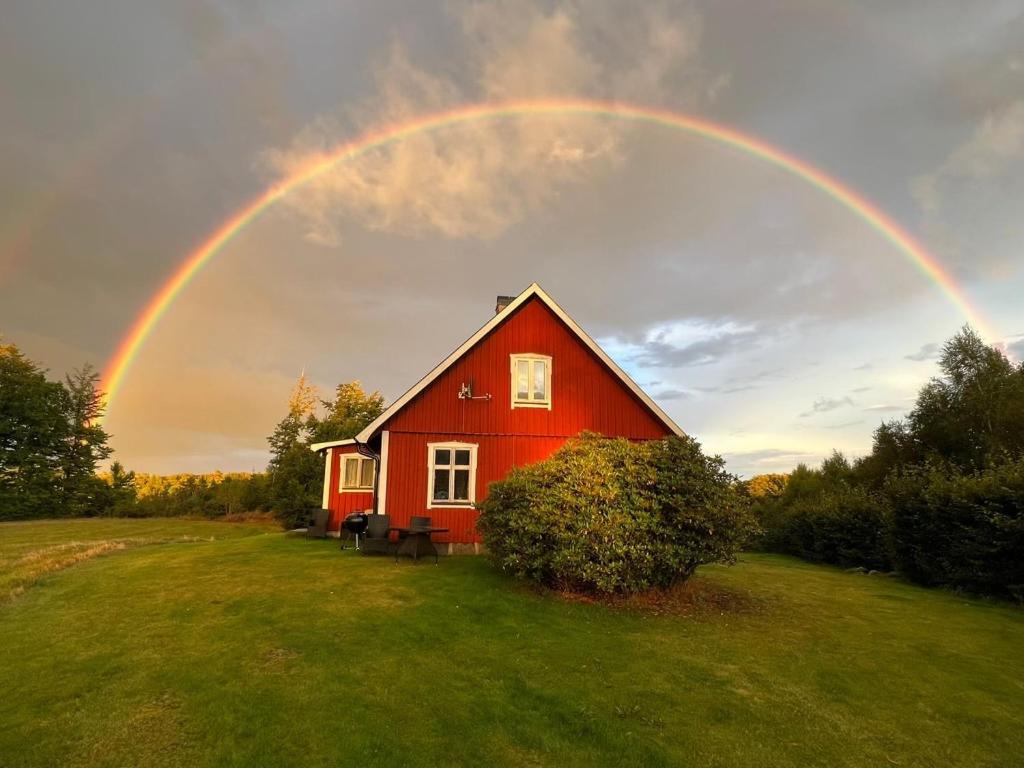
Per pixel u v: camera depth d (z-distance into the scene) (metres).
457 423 17.73
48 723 5.56
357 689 6.40
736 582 14.62
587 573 10.35
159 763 4.92
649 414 18.78
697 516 11.02
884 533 18.27
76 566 13.80
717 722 5.99
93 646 7.70
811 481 34.78
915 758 5.48
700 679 7.12
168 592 10.72
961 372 33.50
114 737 5.32
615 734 5.61
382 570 13.09
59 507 40.12
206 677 6.66
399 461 17.28
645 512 10.87
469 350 18.14
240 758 4.98
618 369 18.58
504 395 18.09
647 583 10.99
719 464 11.90
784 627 9.84
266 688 6.37
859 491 22.19
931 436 33.31
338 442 22.61
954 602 13.03
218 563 14.00
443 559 15.16
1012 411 29.44
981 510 13.41
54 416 40.50
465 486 17.47
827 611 11.38
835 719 6.20
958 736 5.94
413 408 17.61
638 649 8.13
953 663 8.19
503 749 5.29
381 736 5.41
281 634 8.21
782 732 5.84
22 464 38.78
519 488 11.65
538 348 18.53
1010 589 12.90
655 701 6.40
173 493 46.06
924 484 16.20
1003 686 7.34
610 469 11.23
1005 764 5.44
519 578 11.98
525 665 7.32
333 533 22.17
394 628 8.59
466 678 6.84
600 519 10.62
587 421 18.36
